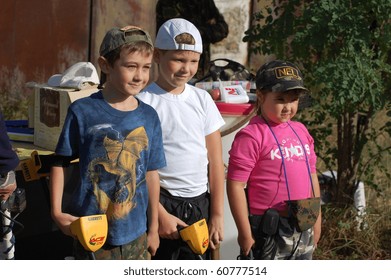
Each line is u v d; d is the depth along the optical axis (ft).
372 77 19.19
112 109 13.16
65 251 18.08
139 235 13.37
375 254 20.47
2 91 31.65
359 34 19.06
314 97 21.12
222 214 14.75
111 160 12.98
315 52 20.18
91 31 30.37
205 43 29.89
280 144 14.26
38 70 31.30
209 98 14.88
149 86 14.60
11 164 13.67
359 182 21.71
